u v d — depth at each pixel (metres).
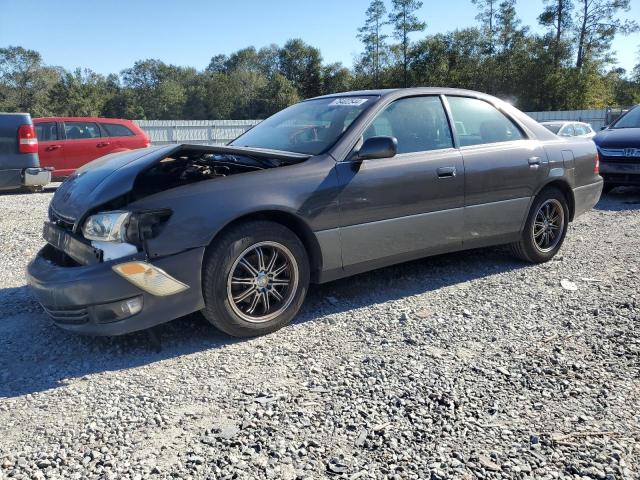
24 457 2.49
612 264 5.46
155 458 2.47
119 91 101.94
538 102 55.56
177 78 109.69
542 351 3.53
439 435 2.63
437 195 4.53
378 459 2.46
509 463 2.42
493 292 4.66
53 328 3.99
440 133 4.72
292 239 3.84
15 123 10.21
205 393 3.05
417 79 60.50
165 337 3.81
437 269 5.30
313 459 2.46
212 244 3.56
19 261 5.79
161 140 26.78
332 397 2.98
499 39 59.75
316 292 4.67
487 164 4.84
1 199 10.20
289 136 4.60
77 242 3.55
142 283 3.34
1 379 3.24
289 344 3.68
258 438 2.62
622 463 2.42
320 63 77.12
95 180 3.73
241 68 113.62
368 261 4.26
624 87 65.38
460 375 3.22
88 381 3.21
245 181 3.71
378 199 4.19
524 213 5.21
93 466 2.42
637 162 9.22
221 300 3.59
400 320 4.06
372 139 3.99
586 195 5.80
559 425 2.71
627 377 3.18
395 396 2.99
